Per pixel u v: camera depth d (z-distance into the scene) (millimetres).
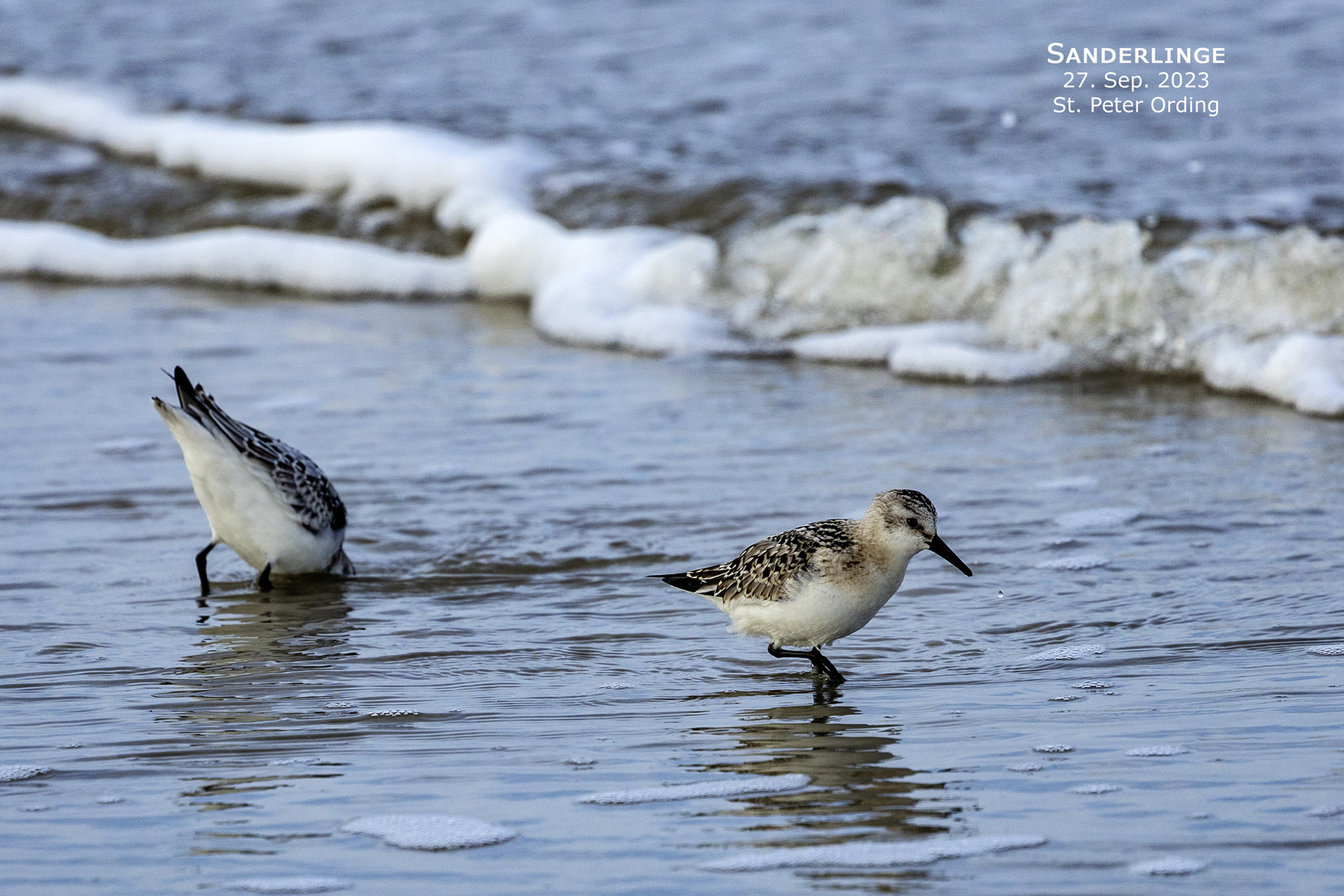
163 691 9391
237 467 11289
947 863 6848
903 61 28438
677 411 16125
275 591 11523
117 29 32906
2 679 9617
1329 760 7789
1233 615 10320
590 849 7078
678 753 8297
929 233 19547
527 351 18875
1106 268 18078
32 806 7629
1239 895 6410
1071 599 10812
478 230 22953
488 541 12383
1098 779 7723
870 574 9523
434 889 6699
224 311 21219
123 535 12680
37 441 15156
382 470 14242
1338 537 11750
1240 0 31234
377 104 27328
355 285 22359
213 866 6945
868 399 16531
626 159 24078
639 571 11703
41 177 26172
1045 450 14469
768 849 7047
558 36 31125
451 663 9945
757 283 19891
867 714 8891
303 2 34500
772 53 29406
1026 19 30688
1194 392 16578
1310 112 24672
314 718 8898
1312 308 17406
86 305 21594
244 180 25594
